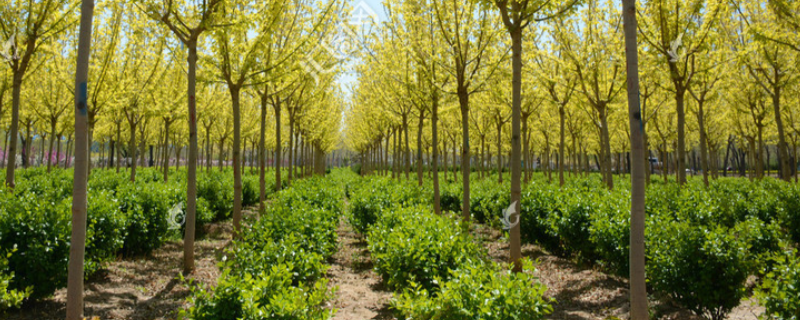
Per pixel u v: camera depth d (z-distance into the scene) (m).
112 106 9.21
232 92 6.84
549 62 10.15
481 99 11.92
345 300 5.15
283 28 7.66
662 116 16.41
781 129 9.88
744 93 12.41
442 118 15.12
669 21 7.98
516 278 3.08
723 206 6.97
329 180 13.05
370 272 6.47
